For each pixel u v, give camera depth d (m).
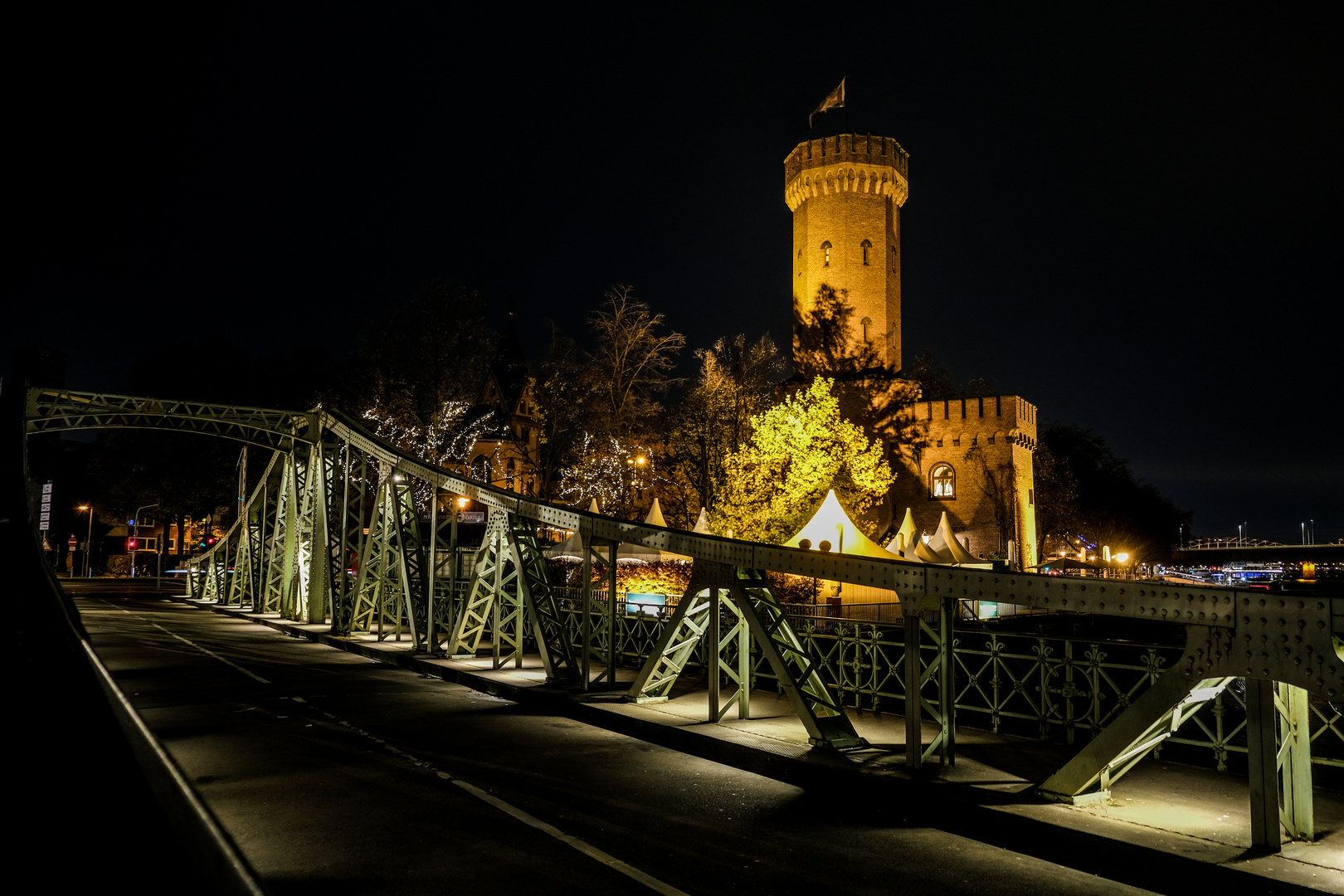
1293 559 105.44
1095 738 6.54
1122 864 5.72
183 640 20.08
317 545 23.28
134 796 2.79
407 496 18.33
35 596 7.11
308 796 7.19
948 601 7.78
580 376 44.47
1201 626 5.75
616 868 5.61
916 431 53.41
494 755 8.88
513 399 68.94
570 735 10.05
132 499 59.72
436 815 6.70
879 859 5.93
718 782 7.98
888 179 55.47
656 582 27.66
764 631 9.21
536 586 13.48
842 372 54.31
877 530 45.41
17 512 14.65
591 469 43.72
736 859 5.84
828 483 38.16
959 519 51.59
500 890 5.20
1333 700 5.07
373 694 12.77
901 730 9.68
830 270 55.12
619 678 13.81
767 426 40.00
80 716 3.51
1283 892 5.07
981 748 8.63
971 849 6.20
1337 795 7.10
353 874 5.42
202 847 2.36
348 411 53.31
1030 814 6.40
